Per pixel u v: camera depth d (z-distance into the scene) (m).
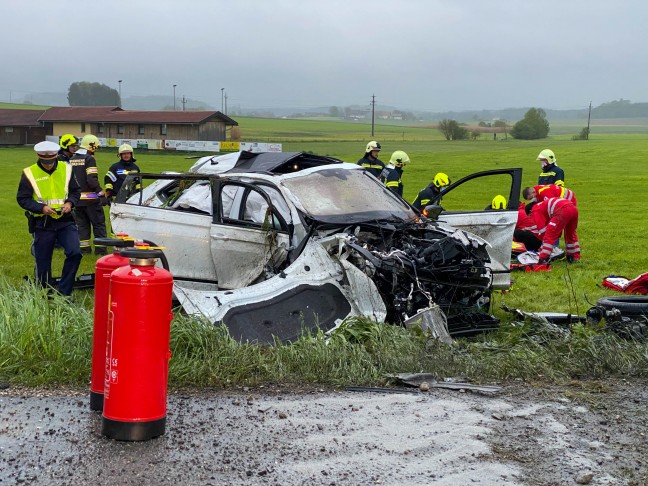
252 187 8.05
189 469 4.21
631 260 13.51
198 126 65.31
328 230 7.73
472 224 8.78
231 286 8.33
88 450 4.42
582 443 4.72
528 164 46.53
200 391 5.59
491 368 6.20
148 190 9.85
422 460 4.40
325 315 6.99
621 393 5.75
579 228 18.89
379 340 6.46
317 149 67.00
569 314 7.94
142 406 4.51
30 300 6.64
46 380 5.73
